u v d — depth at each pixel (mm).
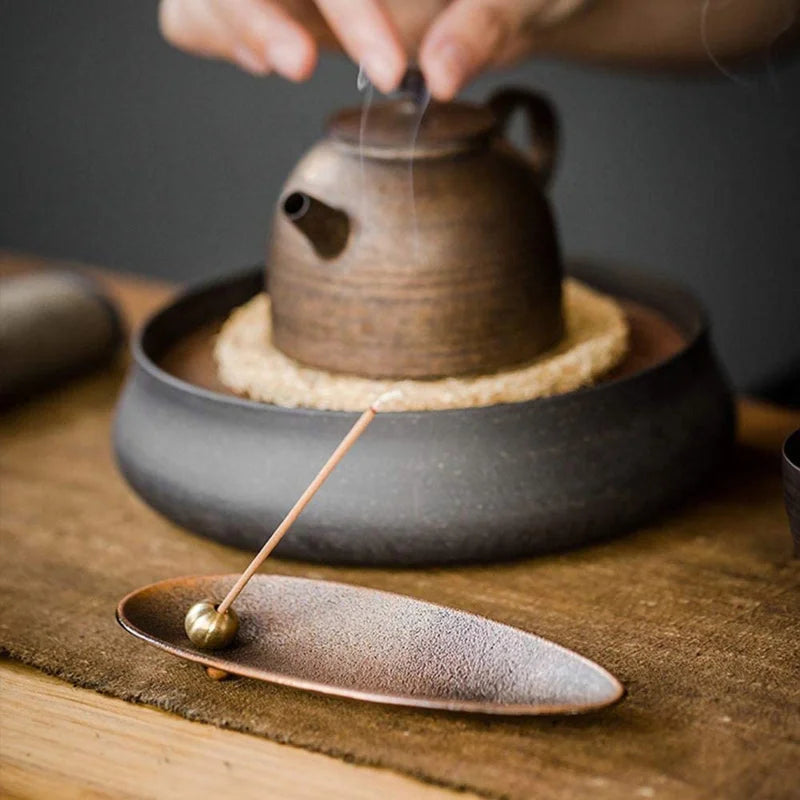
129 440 783
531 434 739
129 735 676
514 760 652
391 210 753
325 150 773
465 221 755
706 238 1134
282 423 743
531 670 662
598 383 787
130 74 1316
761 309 1133
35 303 914
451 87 753
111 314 946
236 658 685
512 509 737
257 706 678
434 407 752
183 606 707
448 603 732
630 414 753
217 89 1275
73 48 1336
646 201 1144
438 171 756
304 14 842
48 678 701
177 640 692
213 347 839
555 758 652
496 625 677
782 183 1097
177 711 678
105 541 783
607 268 885
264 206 1299
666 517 786
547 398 741
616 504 750
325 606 702
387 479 735
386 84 757
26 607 738
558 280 788
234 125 1281
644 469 753
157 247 1381
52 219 1431
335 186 760
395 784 650
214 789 657
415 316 756
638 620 719
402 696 659
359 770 655
